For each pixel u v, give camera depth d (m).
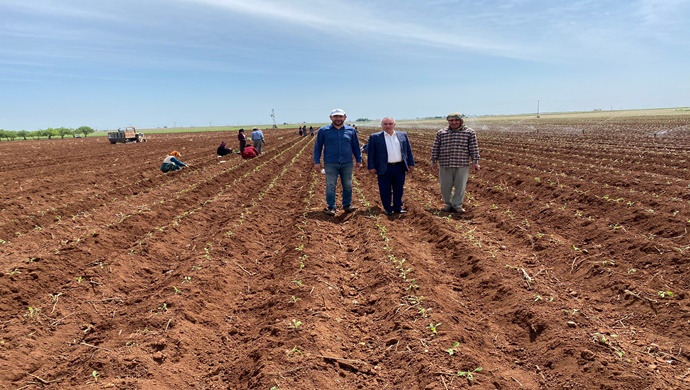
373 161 9.42
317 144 9.52
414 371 3.71
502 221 8.27
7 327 4.71
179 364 4.05
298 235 7.83
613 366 3.50
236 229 8.23
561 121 78.56
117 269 6.30
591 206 8.98
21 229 8.77
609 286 5.11
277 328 4.43
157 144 45.12
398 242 7.26
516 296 4.96
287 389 3.45
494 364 3.86
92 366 3.85
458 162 9.23
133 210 10.47
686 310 4.28
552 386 3.51
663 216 7.21
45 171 19.38
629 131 37.69
